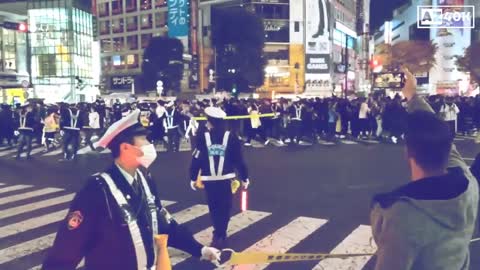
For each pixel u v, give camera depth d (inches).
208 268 198.4
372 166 478.6
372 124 772.0
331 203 316.2
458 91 2987.2
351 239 235.3
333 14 3218.5
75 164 526.6
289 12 2851.9
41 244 234.7
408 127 73.7
